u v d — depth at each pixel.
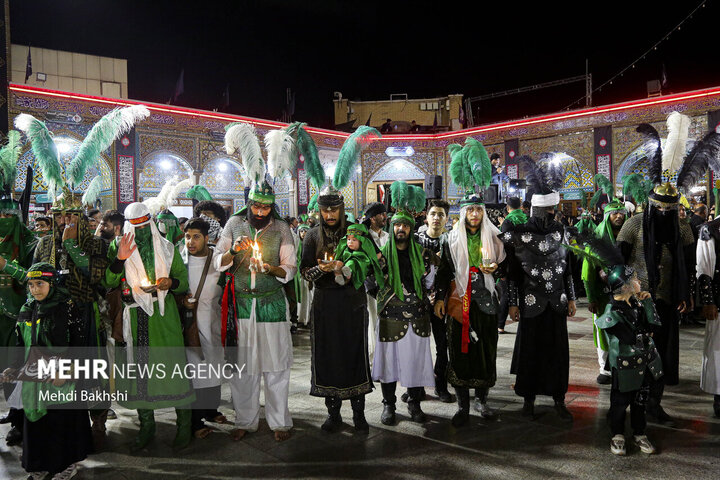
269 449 3.70
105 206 16.59
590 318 8.73
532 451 3.57
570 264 4.28
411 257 4.08
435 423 4.15
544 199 4.17
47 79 18.77
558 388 4.12
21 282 3.96
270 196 3.95
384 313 4.13
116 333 3.71
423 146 22.16
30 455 3.16
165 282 3.63
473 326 4.10
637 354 3.45
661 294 4.24
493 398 4.77
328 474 3.29
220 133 18.12
